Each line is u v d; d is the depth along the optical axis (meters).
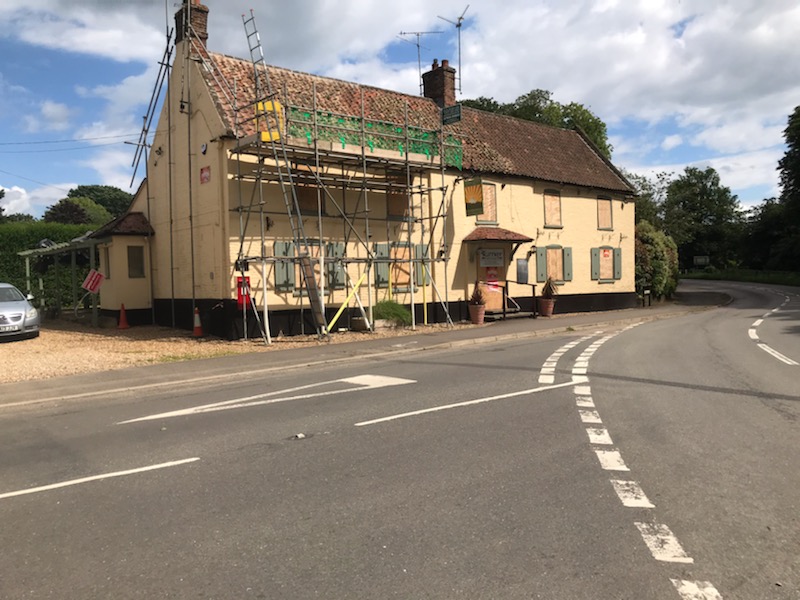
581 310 26.95
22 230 27.59
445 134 20.83
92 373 11.48
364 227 19.12
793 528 4.25
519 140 26.30
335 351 14.17
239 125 16.14
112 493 5.12
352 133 17.38
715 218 90.56
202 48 17.97
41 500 5.01
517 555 3.87
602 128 49.75
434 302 21.23
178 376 11.07
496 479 5.27
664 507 4.62
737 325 20.52
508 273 23.78
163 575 3.69
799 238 62.91
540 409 7.91
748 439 6.46
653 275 32.62
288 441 6.59
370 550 3.97
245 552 3.97
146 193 21.09
